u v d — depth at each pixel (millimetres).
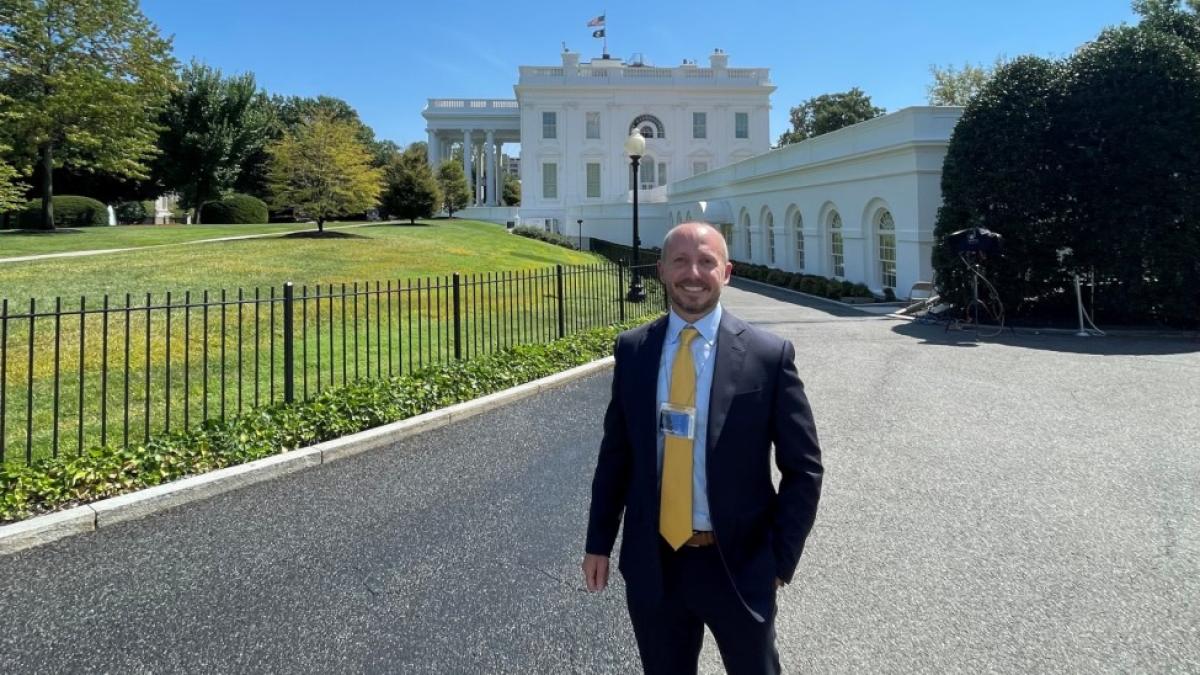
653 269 17547
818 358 10211
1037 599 3268
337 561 3783
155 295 11711
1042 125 13781
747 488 1916
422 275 16922
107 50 25391
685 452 1934
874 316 15750
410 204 32031
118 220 40156
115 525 4289
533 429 6410
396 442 6043
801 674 2734
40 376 7336
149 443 5105
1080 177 13711
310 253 18484
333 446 5551
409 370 8023
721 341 1961
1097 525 4117
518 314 13461
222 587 3502
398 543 4008
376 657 2893
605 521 2129
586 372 8719
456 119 57812
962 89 43688
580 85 51688
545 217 50594
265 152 43844
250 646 2975
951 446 5797
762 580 1895
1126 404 7168
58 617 3221
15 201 21062
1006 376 8781
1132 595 3285
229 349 8914
